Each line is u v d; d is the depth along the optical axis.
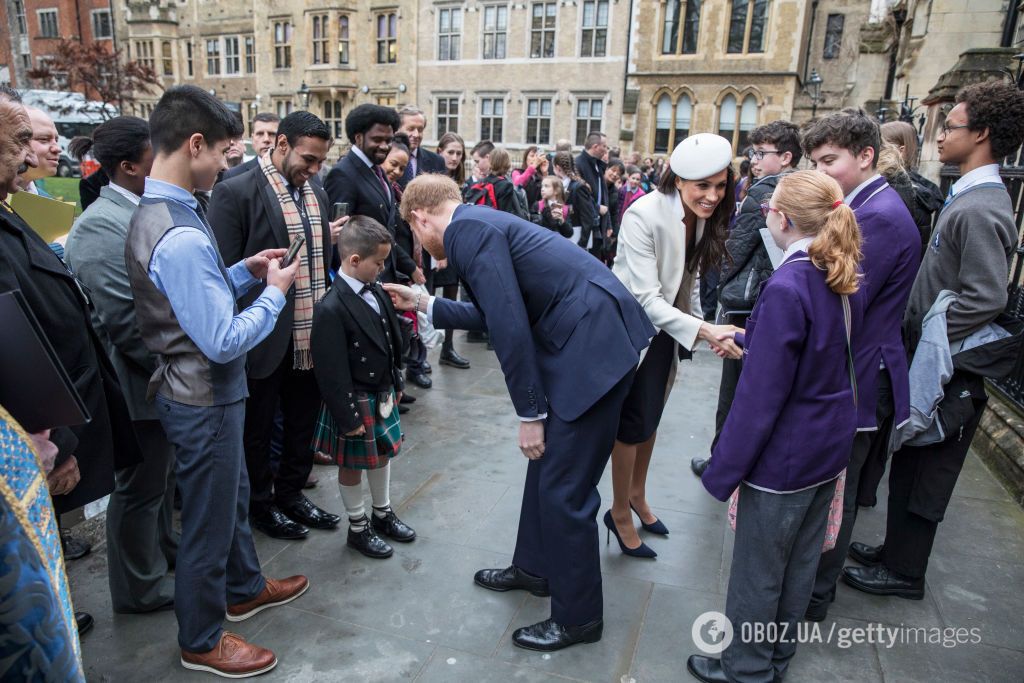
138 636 2.31
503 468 3.63
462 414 4.43
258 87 27.42
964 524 3.16
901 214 2.19
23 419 1.36
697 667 2.15
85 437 1.88
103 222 2.19
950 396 2.38
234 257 2.80
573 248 2.17
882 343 2.24
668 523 3.12
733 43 19.77
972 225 2.33
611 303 2.09
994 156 2.38
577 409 2.06
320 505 3.24
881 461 2.49
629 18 20.33
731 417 1.92
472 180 6.21
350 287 2.65
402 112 5.30
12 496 1.03
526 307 2.19
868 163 2.31
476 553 2.85
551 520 2.19
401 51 24.00
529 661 2.22
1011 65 5.82
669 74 20.17
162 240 1.81
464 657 2.23
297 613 2.44
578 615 2.24
